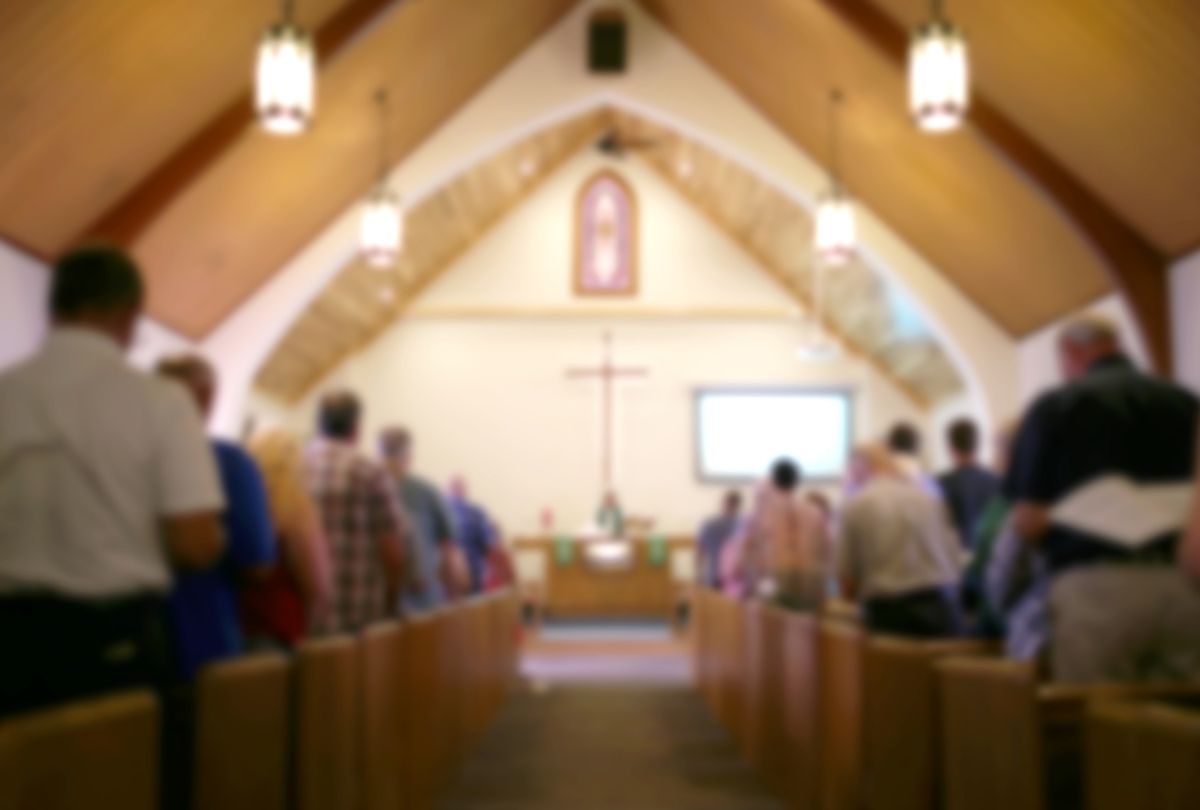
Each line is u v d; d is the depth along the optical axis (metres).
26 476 2.13
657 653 11.79
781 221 13.37
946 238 8.38
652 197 15.57
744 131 9.00
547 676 9.62
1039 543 2.94
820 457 15.31
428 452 15.39
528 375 15.52
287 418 15.34
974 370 8.83
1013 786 1.94
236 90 6.45
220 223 7.38
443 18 7.42
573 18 9.09
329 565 3.80
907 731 2.60
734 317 15.51
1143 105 5.60
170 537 2.22
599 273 15.48
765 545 6.36
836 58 7.27
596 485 15.36
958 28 5.08
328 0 6.44
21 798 1.38
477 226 15.14
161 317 7.76
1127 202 6.41
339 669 2.79
